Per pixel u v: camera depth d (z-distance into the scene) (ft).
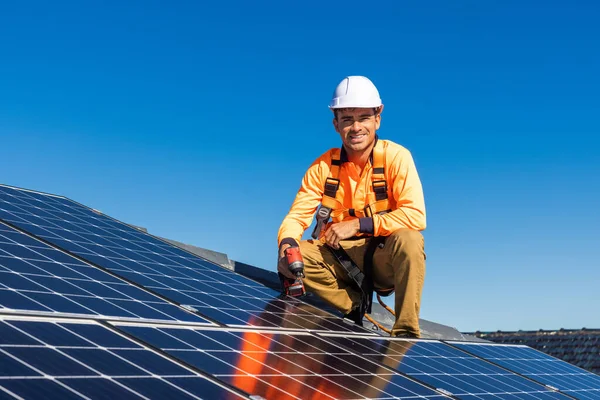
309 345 19.42
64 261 19.53
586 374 30.25
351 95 26.07
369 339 22.70
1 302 14.30
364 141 26.32
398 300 25.82
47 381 11.00
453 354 24.67
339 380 16.92
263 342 18.24
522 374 25.21
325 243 27.66
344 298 27.68
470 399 19.34
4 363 11.07
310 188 27.66
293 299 26.07
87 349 13.14
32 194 28.43
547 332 61.46
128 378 12.42
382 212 26.68
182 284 22.04
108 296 17.63
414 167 26.55
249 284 26.08
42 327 13.48
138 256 23.84
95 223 26.91
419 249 25.43
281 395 14.44
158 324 16.58
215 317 19.48
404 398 17.26
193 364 14.55
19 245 19.43
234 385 14.03
